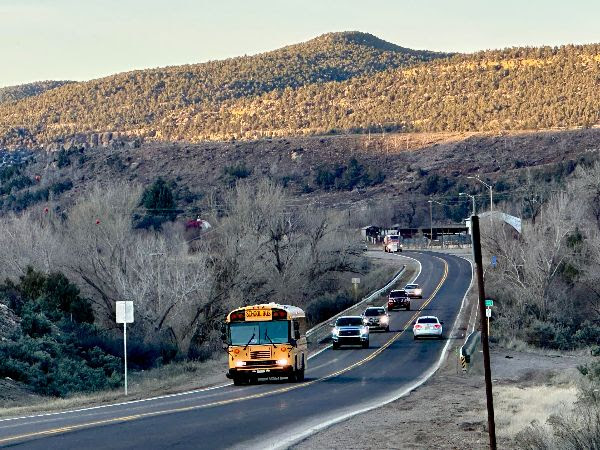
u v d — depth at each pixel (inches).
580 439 1547.7
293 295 7224.4
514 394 2878.9
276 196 7436.0
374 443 1780.3
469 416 2241.6
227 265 5693.9
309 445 1747.0
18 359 3727.9
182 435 1868.8
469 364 3878.0
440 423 2094.0
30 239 6402.6
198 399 2775.6
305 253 7445.9
